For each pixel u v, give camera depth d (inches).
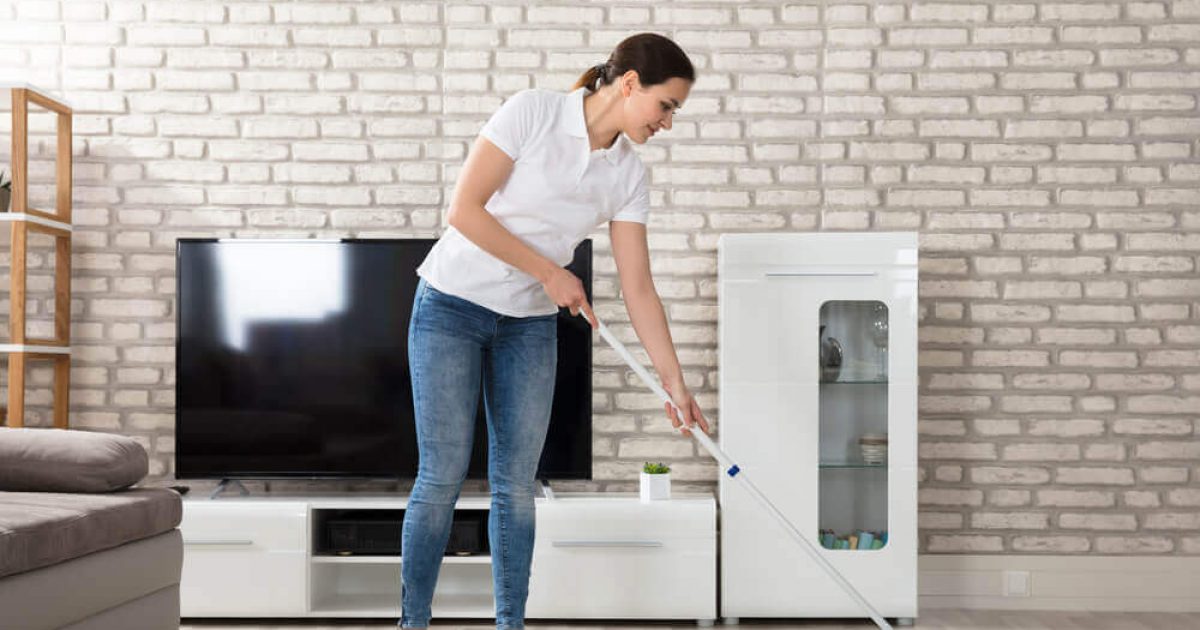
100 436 89.6
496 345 89.7
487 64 149.8
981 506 146.9
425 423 86.7
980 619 138.9
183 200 149.0
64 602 74.7
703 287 148.3
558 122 84.7
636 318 92.1
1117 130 148.8
